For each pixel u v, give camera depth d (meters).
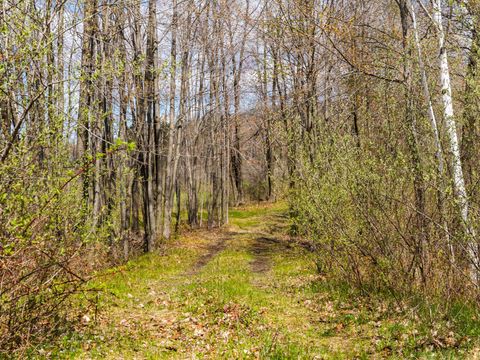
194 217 37.25
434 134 9.08
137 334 8.25
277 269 17.02
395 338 7.48
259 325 8.76
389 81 11.06
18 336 6.84
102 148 18.30
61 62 9.34
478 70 8.45
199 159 40.91
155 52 21.73
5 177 6.45
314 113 19.42
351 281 11.76
